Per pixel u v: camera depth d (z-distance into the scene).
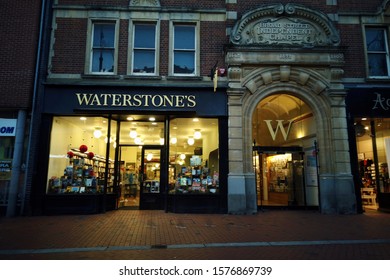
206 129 11.34
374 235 7.15
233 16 11.73
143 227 8.06
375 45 12.18
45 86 10.77
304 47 11.25
